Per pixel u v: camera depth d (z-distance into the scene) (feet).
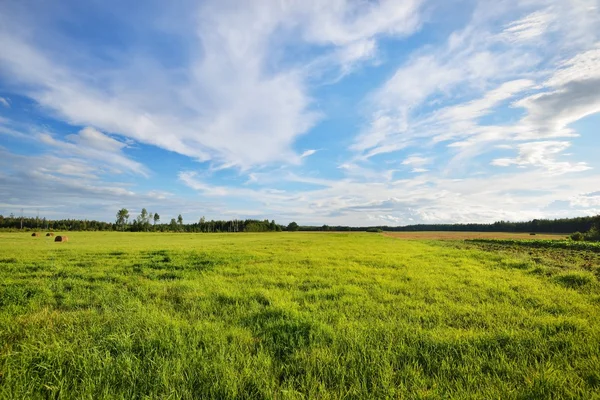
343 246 88.17
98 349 13.65
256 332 16.42
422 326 17.83
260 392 10.73
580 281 30.09
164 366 11.89
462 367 12.23
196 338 15.01
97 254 57.36
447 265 44.55
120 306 20.68
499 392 10.47
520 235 215.10
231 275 35.88
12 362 12.20
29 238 143.54
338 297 25.13
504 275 35.12
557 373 11.57
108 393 10.57
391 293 26.89
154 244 96.78
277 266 42.98
